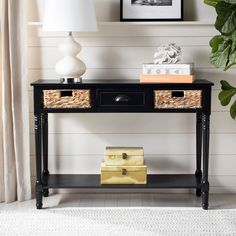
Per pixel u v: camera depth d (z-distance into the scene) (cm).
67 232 451
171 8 507
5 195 505
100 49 514
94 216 477
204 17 511
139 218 474
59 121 521
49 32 512
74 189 527
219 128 522
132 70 516
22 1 490
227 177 526
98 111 479
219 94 490
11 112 500
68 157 524
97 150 524
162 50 489
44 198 515
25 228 458
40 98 477
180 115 520
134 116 521
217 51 482
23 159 505
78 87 475
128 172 490
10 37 489
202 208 491
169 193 527
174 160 525
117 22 504
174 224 463
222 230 454
